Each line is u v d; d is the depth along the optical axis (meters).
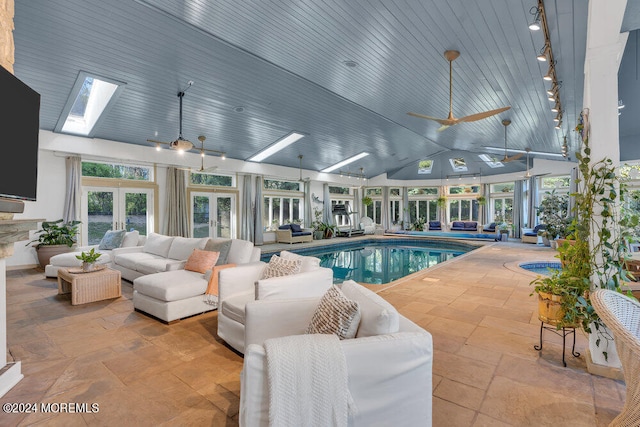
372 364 1.35
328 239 12.37
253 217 10.51
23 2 3.57
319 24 3.88
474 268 6.04
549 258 7.20
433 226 14.52
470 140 9.30
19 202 2.29
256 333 2.04
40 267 6.23
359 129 8.59
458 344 2.69
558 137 7.79
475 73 4.70
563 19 3.15
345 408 1.26
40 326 3.15
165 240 5.26
